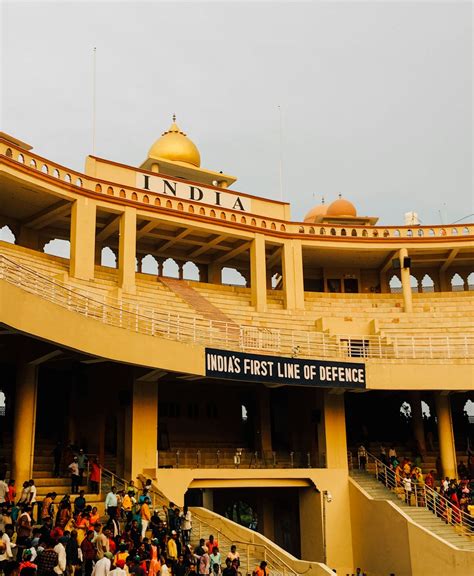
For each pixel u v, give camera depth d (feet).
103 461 91.66
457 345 114.32
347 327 115.44
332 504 97.66
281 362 93.97
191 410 110.42
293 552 106.93
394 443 116.88
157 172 122.93
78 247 101.40
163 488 85.40
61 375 101.04
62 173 102.99
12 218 113.50
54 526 55.93
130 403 87.86
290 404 112.37
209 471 89.81
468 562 78.18
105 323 77.20
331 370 97.09
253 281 121.80
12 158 96.63
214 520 80.38
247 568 68.59
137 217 111.14
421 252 138.21
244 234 121.80
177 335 90.07
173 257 134.72
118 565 48.14
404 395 121.80
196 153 139.85
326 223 142.51
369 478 102.01
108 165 112.37
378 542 92.02
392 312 129.18
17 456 73.10
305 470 97.76
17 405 74.69
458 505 89.61
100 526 53.78
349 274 148.36
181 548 64.13
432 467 108.17
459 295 139.85
